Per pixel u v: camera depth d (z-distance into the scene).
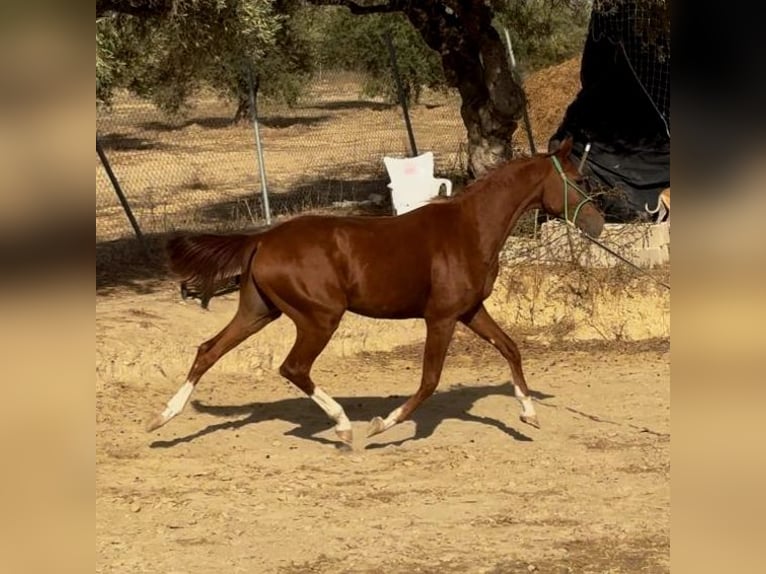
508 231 8.05
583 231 8.22
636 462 8.09
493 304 12.70
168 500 7.17
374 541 6.44
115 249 14.37
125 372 10.26
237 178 23.16
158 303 11.69
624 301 12.54
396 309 7.91
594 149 15.09
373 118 34.84
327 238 7.78
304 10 16.31
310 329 7.80
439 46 15.72
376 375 10.94
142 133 33.09
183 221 16.69
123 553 6.20
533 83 24.72
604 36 15.41
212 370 10.77
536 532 6.61
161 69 14.23
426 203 8.05
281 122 34.69
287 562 6.09
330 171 23.31
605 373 10.98
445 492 7.41
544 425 9.12
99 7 11.17
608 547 6.34
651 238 13.16
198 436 8.76
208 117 37.59
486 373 11.05
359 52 26.66
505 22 17.78
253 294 7.87
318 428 9.02
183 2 10.95
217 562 6.08
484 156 15.82
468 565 6.04
